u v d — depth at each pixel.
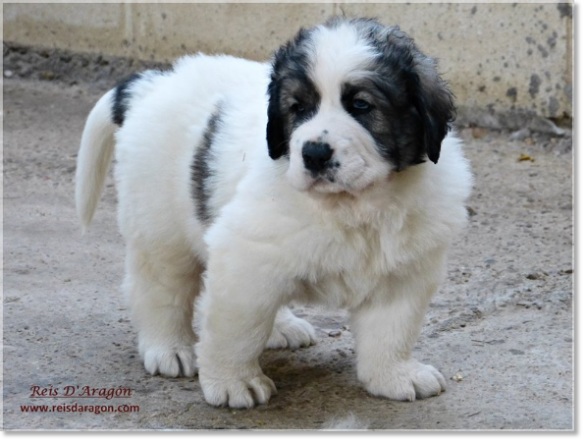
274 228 6.37
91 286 9.59
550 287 9.47
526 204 12.08
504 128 14.78
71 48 18.70
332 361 8.00
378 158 6.10
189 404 7.11
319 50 6.11
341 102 6.04
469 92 14.98
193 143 7.30
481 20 14.62
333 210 6.30
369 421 6.82
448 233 6.71
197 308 8.20
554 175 13.12
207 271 6.84
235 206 6.58
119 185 7.76
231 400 7.01
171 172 7.40
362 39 6.21
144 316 7.81
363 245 6.52
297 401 7.19
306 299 6.90
